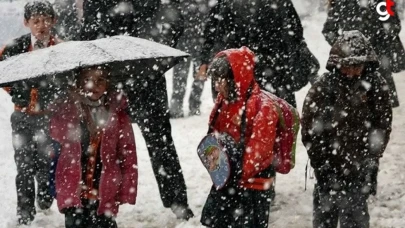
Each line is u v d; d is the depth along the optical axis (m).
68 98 5.46
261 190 5.60
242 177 5.48
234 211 5.68
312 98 5.84
